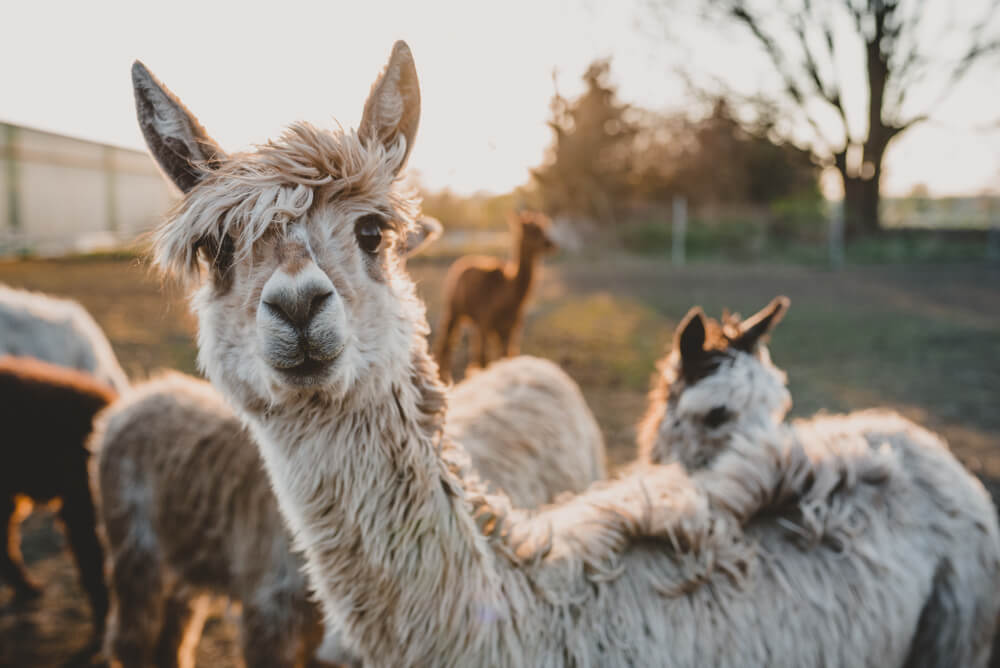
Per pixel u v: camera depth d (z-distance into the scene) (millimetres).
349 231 1847
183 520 3178
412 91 2061
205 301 1954
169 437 3293
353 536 1852
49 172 36250
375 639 1856
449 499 1876
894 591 2102
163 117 2021
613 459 5977
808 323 13125
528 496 3078
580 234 30594
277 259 1760
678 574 1959
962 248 26359
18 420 3975
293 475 1880
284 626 2844
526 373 3930
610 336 11812
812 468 2174
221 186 1841
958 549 2258
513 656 1801
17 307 5934
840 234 25625
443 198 37000
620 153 32906
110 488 3428
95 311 13492
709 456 2836
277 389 1775
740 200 31625
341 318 1716
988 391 8352
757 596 1956
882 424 2605
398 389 1888
